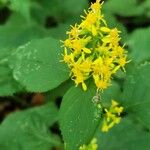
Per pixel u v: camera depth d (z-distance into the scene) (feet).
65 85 0.89
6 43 1.14
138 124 1.03
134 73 0.72
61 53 0.69
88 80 0.64
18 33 1.17
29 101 1.25
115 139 0.97
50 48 0.69
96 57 0.63
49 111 1.07
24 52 0.69
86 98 0.63
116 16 1.36
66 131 0.63
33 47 0.69
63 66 0.67
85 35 0.64
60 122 0.63
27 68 0.68
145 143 0.97
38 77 0.67
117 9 1.24
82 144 0.63
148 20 1.32
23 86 0.69
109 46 0.63
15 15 1.20
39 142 1.02
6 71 0.74
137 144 0.96
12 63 0.74
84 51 0.63
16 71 0.68
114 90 0.88
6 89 0.73
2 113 1.27
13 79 0.74
